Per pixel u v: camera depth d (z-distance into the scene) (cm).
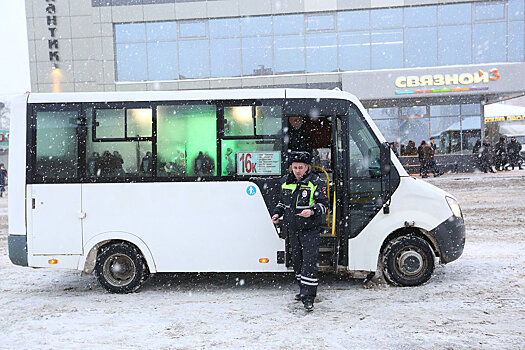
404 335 396
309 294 472
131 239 558
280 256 548
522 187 1628
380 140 554
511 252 727
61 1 2742
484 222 1009
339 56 2377
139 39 2434
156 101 562
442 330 406
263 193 551
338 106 554
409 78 2305
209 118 559
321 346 378
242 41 2402
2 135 3491
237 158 556
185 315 471
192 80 2420
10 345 398
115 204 559
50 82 2778
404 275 551
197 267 556
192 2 2388
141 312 486
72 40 2761
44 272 700
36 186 561
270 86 2395
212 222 555
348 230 549
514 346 370
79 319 466
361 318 445
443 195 561
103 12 2414
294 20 2381
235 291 566
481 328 409
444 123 2423
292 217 475
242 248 553
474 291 525
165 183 557
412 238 548
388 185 550
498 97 2448
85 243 559
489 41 2319
